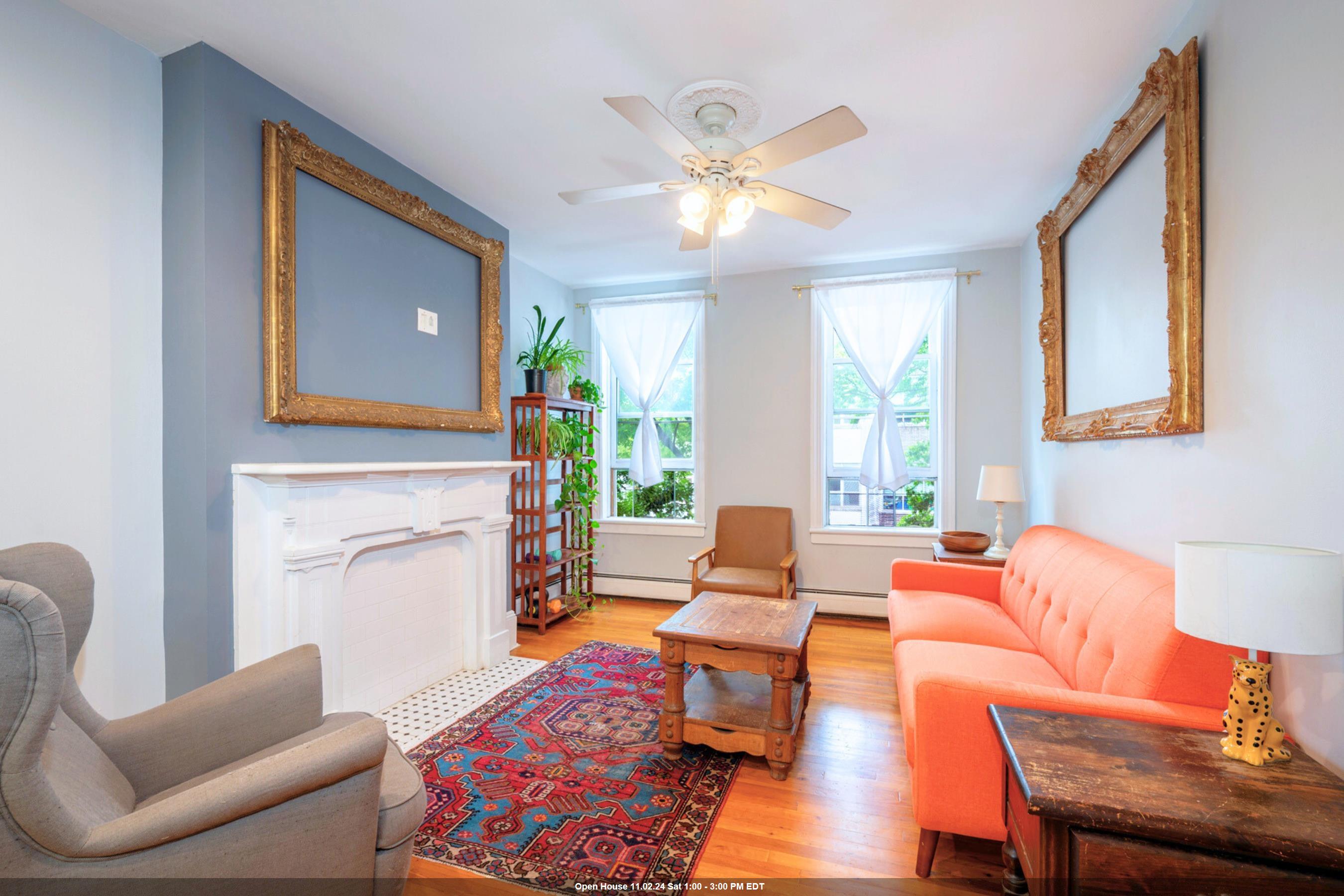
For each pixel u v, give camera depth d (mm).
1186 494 1949
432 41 2051
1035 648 2428
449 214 3289
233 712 1542
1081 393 2926
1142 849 1088
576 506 4586
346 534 2461
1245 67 1612
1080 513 2984
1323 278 1339
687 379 5023
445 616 3162
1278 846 1007
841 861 1784
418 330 3000
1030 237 3914
